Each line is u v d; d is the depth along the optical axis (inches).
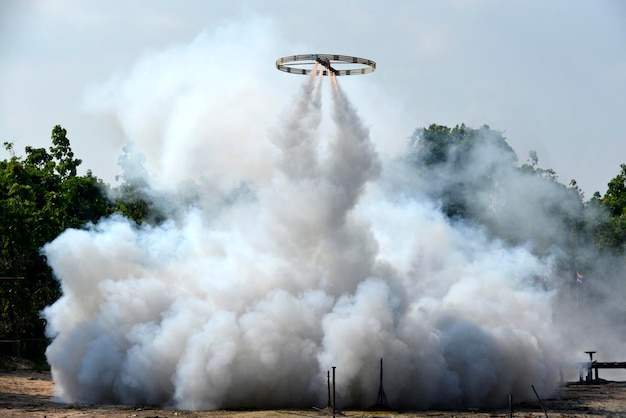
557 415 3759.8
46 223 6909.5
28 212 6756.9
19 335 6481.3
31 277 6761.8
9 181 7145.7
